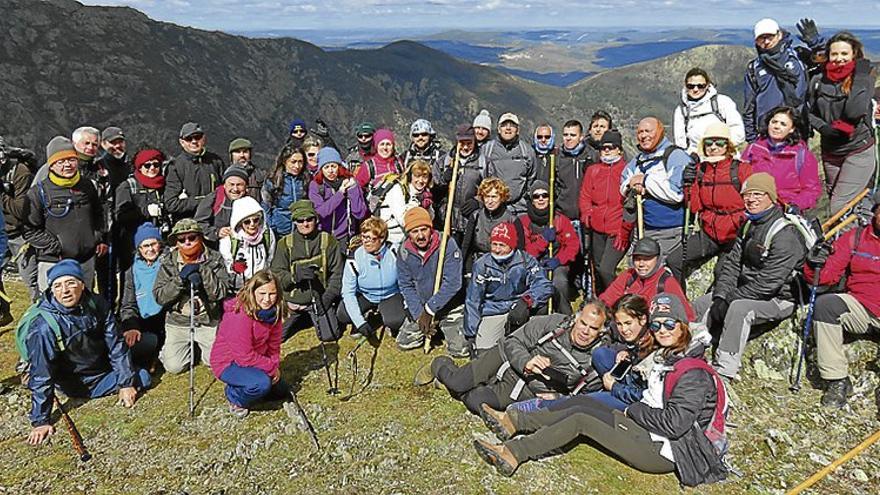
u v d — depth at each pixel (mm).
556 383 7625
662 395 6625
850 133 9766
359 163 12625
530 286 8664
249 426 7543
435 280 9148
